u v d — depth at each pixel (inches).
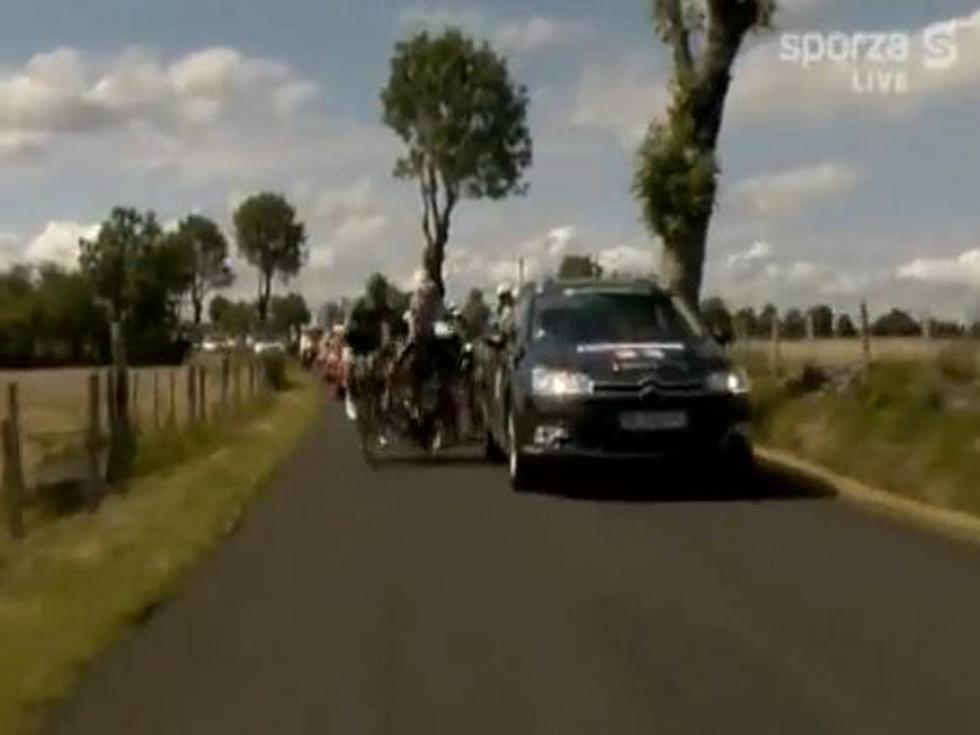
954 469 610.2
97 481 706.2
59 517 685.3
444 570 459.2
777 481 683.4
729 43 1010.7
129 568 471.5
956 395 777.6
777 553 482.6
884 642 355.3
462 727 290.2
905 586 423.5
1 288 4077.3
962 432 653.9
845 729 285.3
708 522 555.5
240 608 406.6
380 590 428.5
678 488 662.5
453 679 326.3
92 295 4072.3
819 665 334.0
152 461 888.9
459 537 527.5
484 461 815.7
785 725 288.2
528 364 663.1
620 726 289.3
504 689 317.4
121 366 830.5
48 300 4040.4
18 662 344.2
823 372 958.4
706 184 1011.9
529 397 648.4
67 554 517.7
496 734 285.3
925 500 609.9
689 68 1018.7
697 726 288.2
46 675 331.3
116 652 357.4
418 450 874.1
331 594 424.2
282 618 392.8
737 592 417.7
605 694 312.3
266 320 4527.6
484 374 808.3
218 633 375.9
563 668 334.6
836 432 764.0
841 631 367.2
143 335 3806.6
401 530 546.6
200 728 292.4
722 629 371.2
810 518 562.9
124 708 306.7
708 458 634.2
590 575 446.9
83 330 4065.0
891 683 318.0
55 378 2361.0
